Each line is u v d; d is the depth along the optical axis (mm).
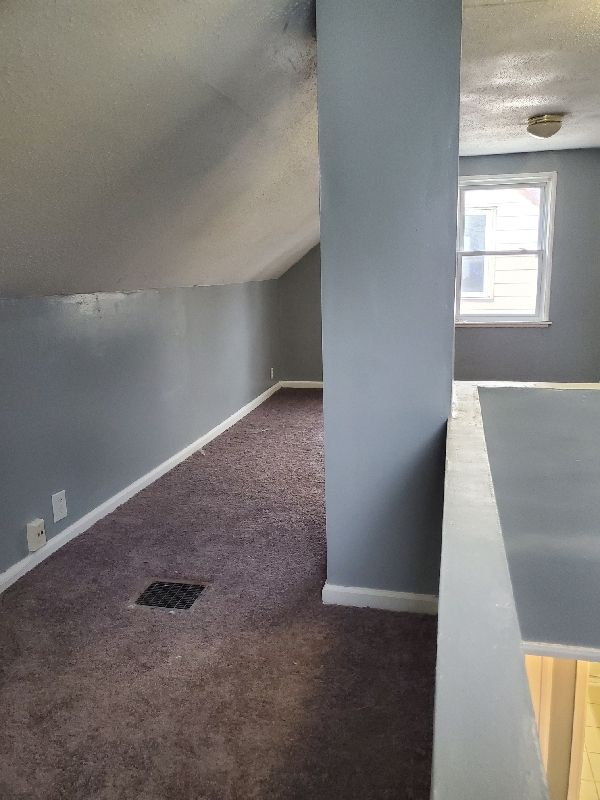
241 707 1757
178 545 2756
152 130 1845
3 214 1771
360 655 1975
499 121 3838
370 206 1943
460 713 630
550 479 2279
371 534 2197
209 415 4344
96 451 2994
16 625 2164
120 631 2125
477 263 6180
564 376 5414
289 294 5867
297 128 2572
